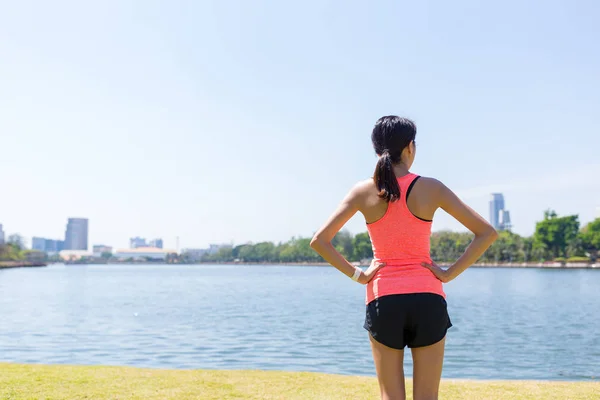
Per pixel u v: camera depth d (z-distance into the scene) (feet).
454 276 10.21
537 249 465.47
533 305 112.06
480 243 10.18
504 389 23.66
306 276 365.81
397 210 10.19
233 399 21.24
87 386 23.30
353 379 25.91
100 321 78.13
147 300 129.80
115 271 520.42
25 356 45.98
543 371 39.55
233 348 50.90
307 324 73.51
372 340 10.27
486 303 118.42
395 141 10.54
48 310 99.14
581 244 451.53
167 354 47.16
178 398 21.29
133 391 22.41
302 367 40.70
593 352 48.85
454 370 40.22
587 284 215.72
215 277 343.05
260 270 567.59
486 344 54.60
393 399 10.03
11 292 167.32
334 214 10.73
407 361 39.52
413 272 10.05
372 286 10.26
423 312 9.87
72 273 433.07
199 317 84.53
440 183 10.41
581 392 22.91
